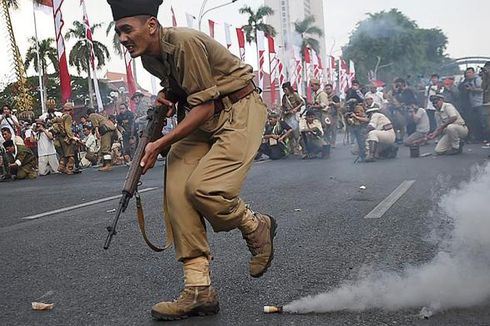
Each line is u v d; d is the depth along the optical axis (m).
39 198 8.69
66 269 4.19
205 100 2.87
